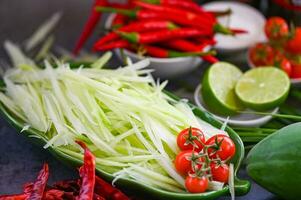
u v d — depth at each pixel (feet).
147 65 2.08
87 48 2.46
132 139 1.87
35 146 2.02
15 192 1.89
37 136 1.86
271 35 2.23
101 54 2.43
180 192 1.76
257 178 1.76
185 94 2.22
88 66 2.10
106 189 1.74
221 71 2.13
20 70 2.11
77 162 1.77
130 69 2.02
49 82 2.02
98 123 1.87
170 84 2.27
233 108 2.04
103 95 1.92
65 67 2.04
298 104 2.19
